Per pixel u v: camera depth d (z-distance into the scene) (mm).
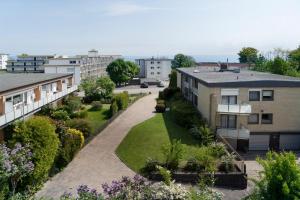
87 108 57125
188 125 40094
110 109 50719
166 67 143625
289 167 14180
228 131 37219
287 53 99438
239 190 26312
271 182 14438
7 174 17203
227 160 28125
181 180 27203
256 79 39250
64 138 29500
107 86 65062
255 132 38469
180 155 28516
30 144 22562
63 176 27500
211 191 19328
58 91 53344
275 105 38156
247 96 37812
